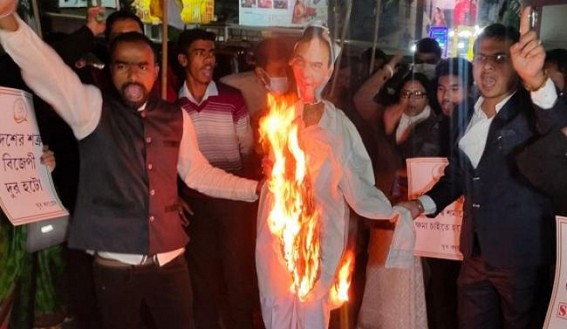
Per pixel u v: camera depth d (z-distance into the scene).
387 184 3.82
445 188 3.34
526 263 3.02
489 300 3.23
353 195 3.20
